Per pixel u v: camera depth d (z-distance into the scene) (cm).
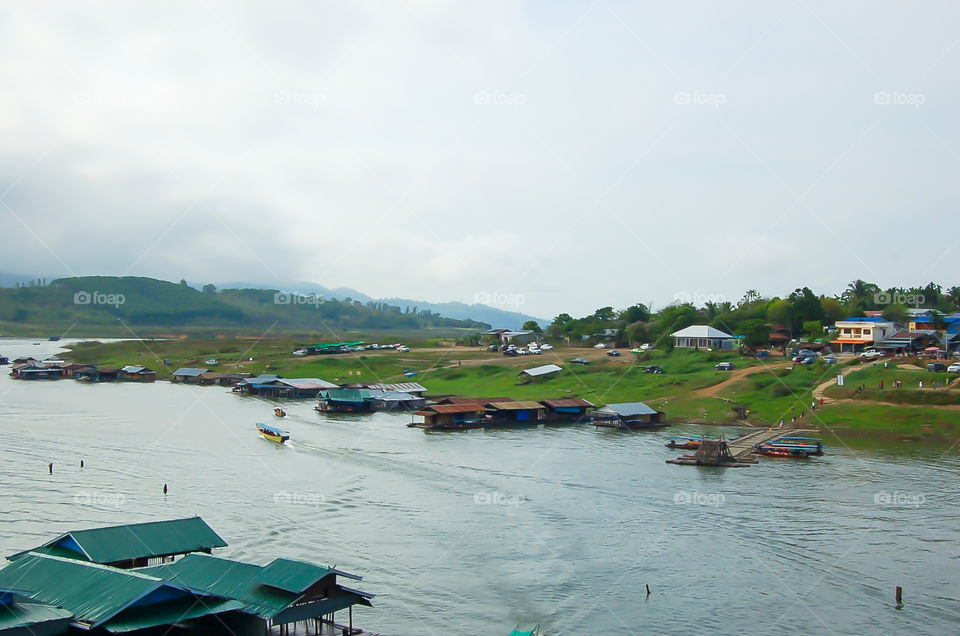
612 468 10138
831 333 19075
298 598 4772
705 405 14275
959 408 12062
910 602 5666
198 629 4603
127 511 7656
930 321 18375
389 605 5572
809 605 5622
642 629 5234
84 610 4438
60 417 13938
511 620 5359
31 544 6506
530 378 17788
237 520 7488
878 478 9406
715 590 5897
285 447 11438
